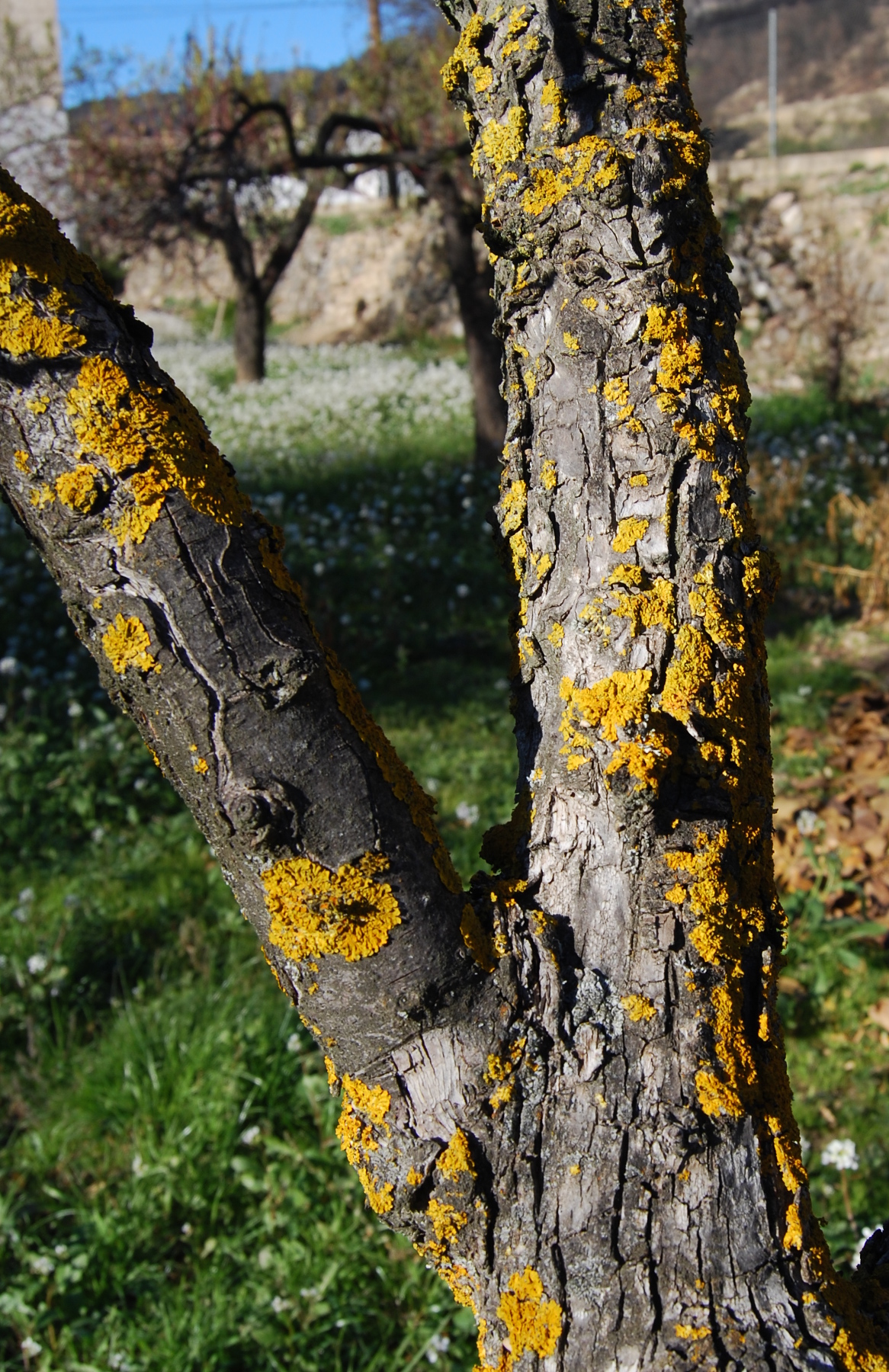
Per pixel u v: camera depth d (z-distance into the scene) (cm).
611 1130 118
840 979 421
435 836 126
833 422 1274
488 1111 120
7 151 1708
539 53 129
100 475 112
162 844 541
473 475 1142
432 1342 281
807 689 644
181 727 116
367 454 1290
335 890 117
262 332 1877
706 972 122
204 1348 290
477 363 1190
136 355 117
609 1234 116
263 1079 370
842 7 2334
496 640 799
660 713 123
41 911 479
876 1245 144
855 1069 382
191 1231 332
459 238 1159
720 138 2317
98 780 590
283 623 118
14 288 111
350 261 2633
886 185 1902
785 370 1672
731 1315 114
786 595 827
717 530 128
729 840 125
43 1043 403
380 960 118
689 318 129
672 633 125
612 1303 115
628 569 127
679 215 129
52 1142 362
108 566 113
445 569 908
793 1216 120
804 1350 114
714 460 128
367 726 123
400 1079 121
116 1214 332
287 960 121
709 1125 118
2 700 675
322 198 2694
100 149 1536
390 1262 316
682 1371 111
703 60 2455
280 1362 291
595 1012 122
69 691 672
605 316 128
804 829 462
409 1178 120
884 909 457
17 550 963
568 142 129
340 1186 336
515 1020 122
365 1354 291
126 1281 315
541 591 133
